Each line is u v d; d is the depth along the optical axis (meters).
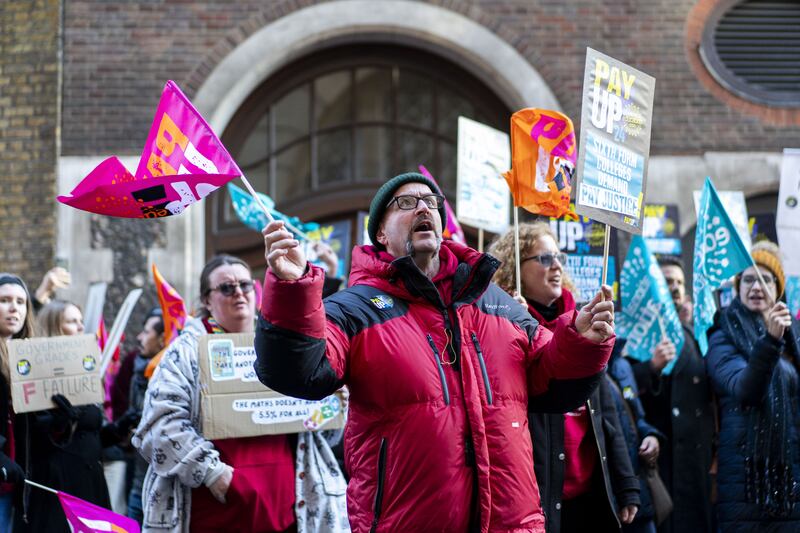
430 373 2.72
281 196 9.26
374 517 2.70
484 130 5.33
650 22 9.16
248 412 3.80
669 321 5.45
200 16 8.95
